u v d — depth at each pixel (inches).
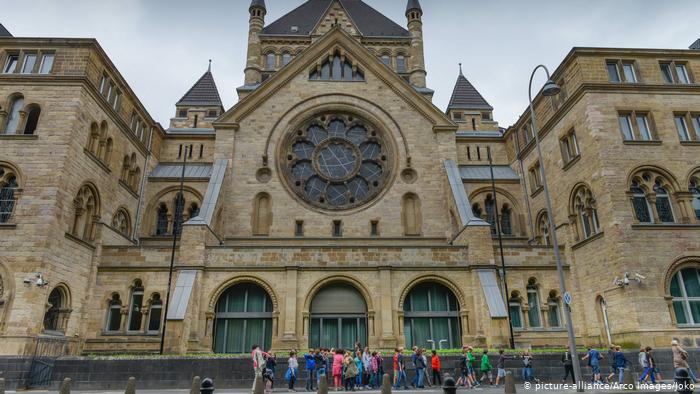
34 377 907.4
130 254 1202.6
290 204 1434.5
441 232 1421.0
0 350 933.8
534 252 1268.5
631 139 1186.6
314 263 1144.2
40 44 1182.3
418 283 1160.8
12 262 995.9
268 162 1472.7
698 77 1256.2
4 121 1117.7
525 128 1612.9
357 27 2198.6
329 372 943.7
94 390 886.4
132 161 1462.8
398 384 875.4
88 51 1184.8
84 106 1167.6
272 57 2127.2
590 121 1188.5
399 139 1521.9
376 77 1600.6
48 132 1104.8
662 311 1030.4
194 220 1165.7
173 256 1136.8
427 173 1486.2
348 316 1141.7
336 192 1487.5
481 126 1999.3
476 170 1684.3
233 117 1509.6
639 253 1069.1
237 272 1135.0
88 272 1165.1
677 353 746.2
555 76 1369.3
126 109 1421.0
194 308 1083.3
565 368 916.0
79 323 1119.0
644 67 1255.5
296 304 1110.4
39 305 981.8
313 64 1606.8
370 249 1163.9
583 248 1220.5
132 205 1449.3
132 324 1169.4
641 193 1154.7
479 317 1117.7
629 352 973.2
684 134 1215.6
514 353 954.1
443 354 962.7
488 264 1152.8
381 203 1450.5
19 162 1075.9
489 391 786.2
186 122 1867.6
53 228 1036.5
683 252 1082.1
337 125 1563.7
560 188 1347.2
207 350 1077.8
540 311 1232.8
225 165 1435.8
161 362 910.4
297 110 1541.6
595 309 1158.3
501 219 1596.9
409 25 2215.8
